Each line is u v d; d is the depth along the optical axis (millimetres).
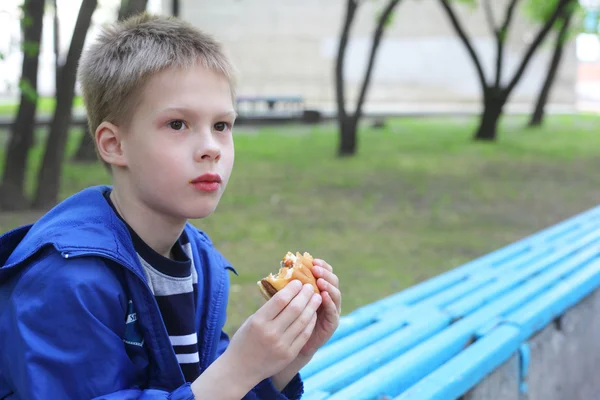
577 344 3371
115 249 1271
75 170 10117
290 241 6461
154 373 1333
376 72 30875
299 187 9609
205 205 1304
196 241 1566
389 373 2129
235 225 7125
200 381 1248
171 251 1490
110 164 1369
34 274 1235
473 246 6406
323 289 1412
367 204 8477
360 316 2768
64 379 1189
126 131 1323
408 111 26047
